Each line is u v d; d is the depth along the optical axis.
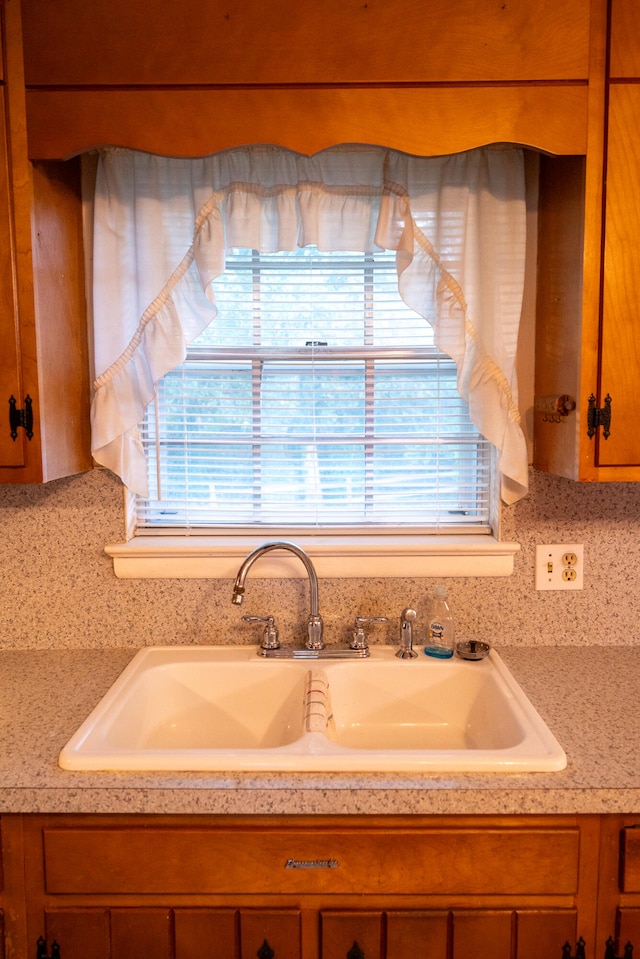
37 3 1.48
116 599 1.86
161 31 1.48
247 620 1.79
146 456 1.91
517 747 1.31
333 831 1.27
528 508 1.84
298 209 1.71
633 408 1.53
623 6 1.46
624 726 1.42
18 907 1.29
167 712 1.72
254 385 1.90
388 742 1.70
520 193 1.71
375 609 1.85
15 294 1.50
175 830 1.27
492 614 1.86
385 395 1.91
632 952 1.29
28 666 1.75
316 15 1.48
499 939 1.28
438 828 1.27
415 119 1.50
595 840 1.28
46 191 1.58
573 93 1.49
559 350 1.65
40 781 1.25
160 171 1.70
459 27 1.48
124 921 1.29
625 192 1.49
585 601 1.86
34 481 1.53
